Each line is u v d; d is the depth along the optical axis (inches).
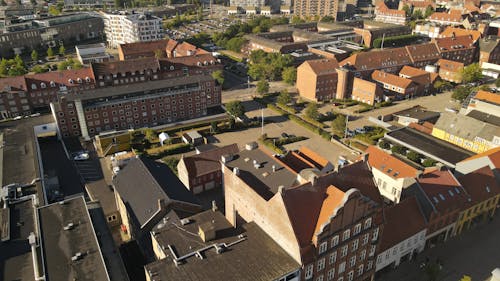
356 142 5137.8
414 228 3058.6
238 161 3265.3
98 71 6471.5
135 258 2903.5
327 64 6727.4
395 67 7534.5
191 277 2272.4
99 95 5147.6
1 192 3240.7
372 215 2613.2
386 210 3019.2
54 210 2977.4
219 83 7017.7
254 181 2933.1
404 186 3376.0
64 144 5059.1
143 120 5526.6
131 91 5305.1
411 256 3181.6
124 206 3304.6
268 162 3211.1
